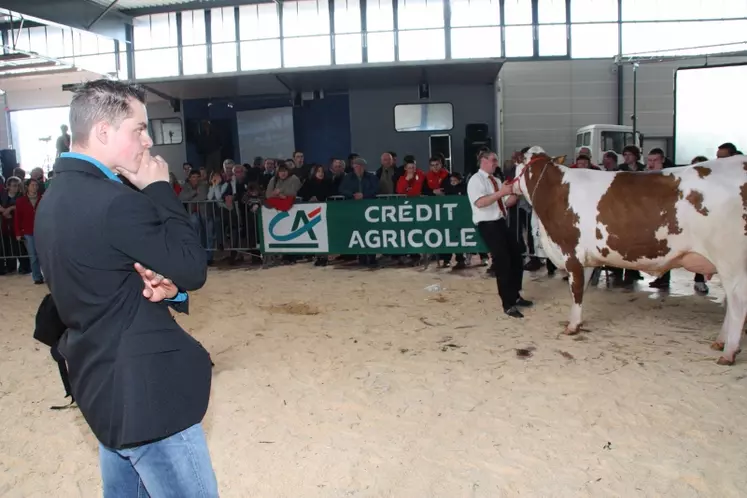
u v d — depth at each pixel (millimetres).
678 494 3033
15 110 19500
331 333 6121
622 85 15867
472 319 6449
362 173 10219
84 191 1790
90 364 1818
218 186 10875
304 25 17609
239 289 8508
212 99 15086
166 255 1783
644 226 5164
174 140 15227
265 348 5688
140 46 18406
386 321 6516
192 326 6555
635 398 4188
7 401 4680
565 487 3137
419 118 14016
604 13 16422
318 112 14742
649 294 7285
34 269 9875
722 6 15992
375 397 4406
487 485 3184
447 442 3676
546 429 3791
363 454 3568
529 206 8953
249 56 17953
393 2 17125
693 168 5043
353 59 17438
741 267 4754
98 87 1881
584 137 14930
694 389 4301
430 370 4922
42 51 18984
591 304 6879
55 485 3410
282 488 3240
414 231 9375
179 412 1855
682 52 16078
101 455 2088
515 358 5117
